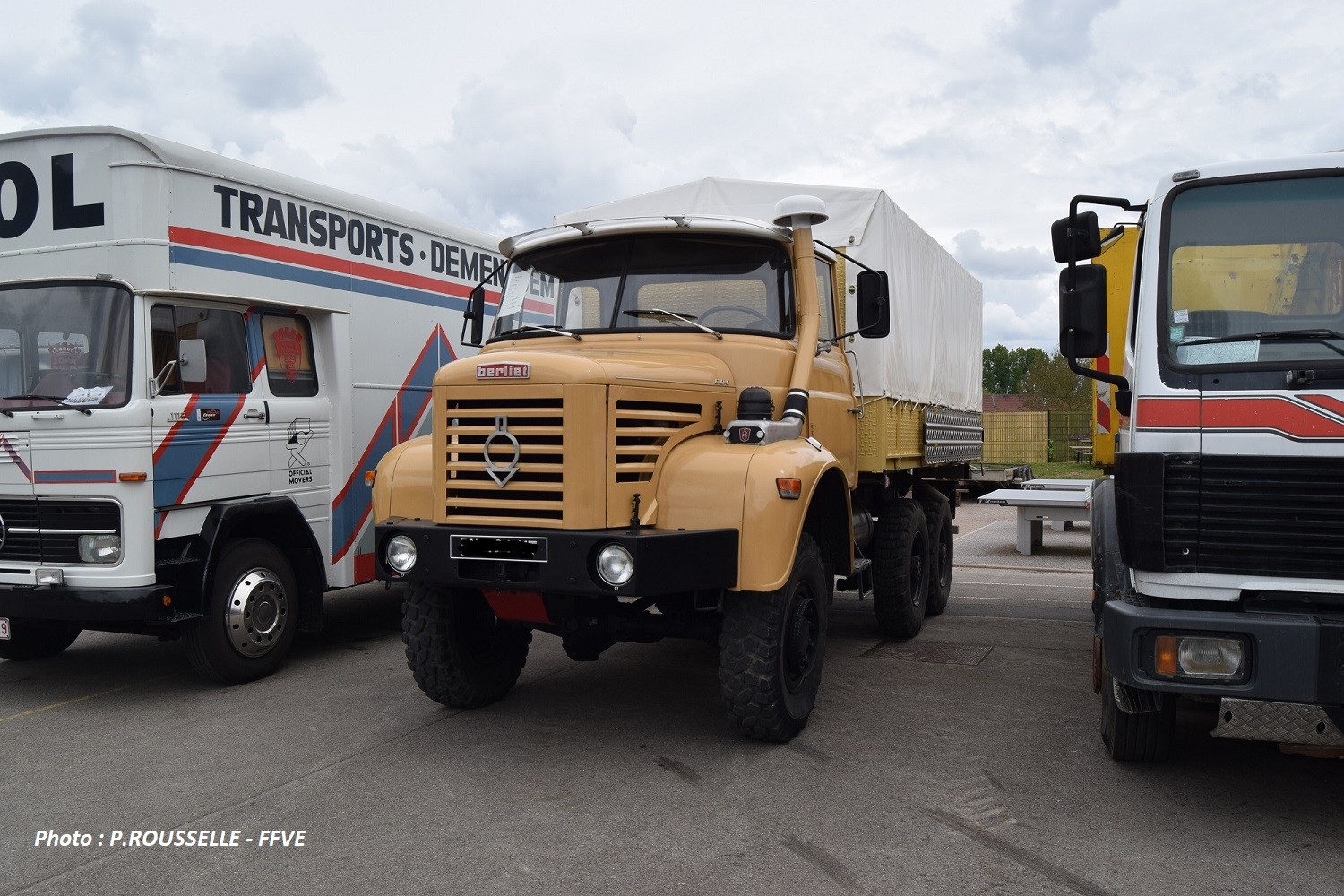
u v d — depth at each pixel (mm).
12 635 6766
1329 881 3516
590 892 3451
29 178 6262
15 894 3500
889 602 7562
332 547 7387
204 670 6297
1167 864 3656
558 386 4488
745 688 4809
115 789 4508
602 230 5855
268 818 4141
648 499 4719
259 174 6867
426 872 3621
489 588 4586
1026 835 3916
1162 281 4094
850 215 7227
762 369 5434
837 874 3574
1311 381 3775
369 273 7848
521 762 4793
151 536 5938
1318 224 4035
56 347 6121
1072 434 36062
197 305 6441
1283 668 3615
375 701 5984
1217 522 3854
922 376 8461
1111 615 3930
